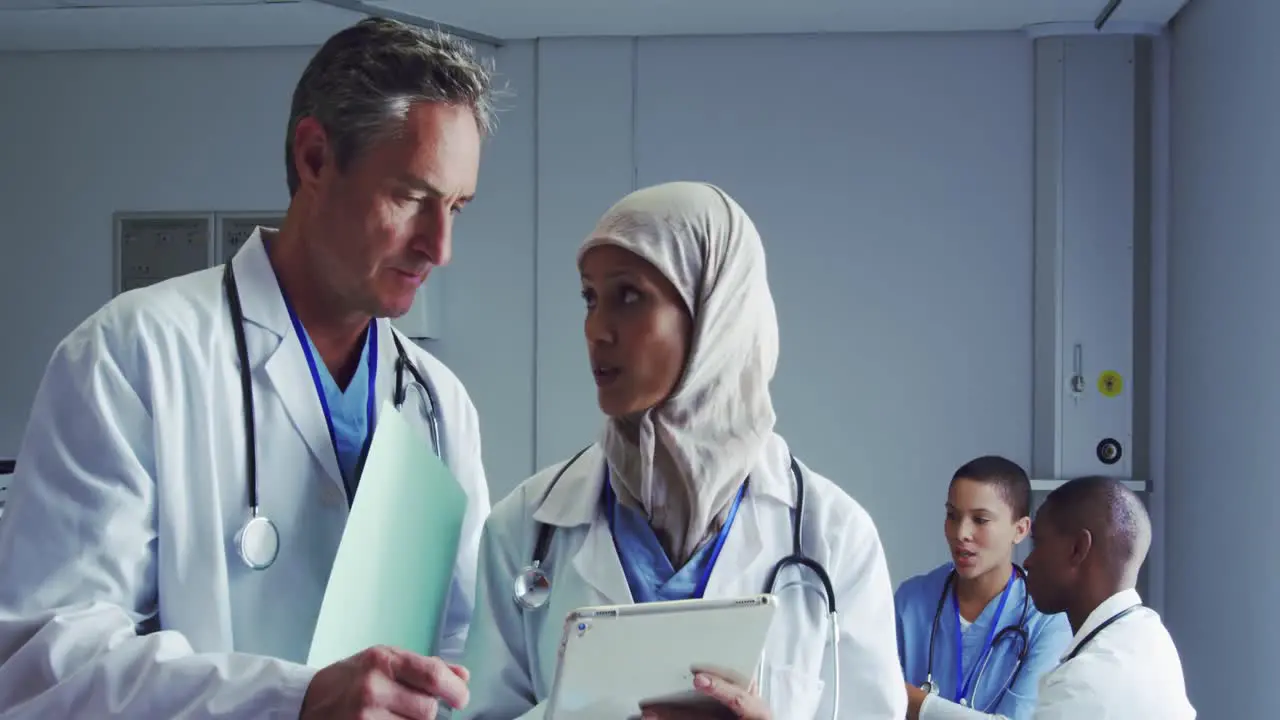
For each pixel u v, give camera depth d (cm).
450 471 135
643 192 123
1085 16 336
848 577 124
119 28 348
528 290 360
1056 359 343
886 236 350
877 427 349
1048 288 344
